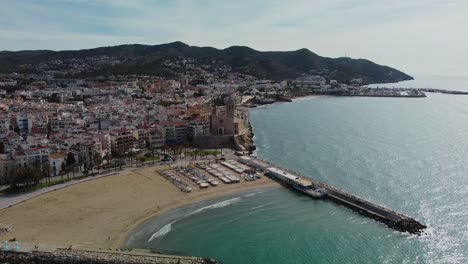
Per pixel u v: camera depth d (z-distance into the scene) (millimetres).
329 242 164625
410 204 199750
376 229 175500
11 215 186250
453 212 188125
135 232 173500
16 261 145125
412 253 153500
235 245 162875
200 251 157625
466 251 152875
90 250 151875
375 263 147750
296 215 192875
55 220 182375
